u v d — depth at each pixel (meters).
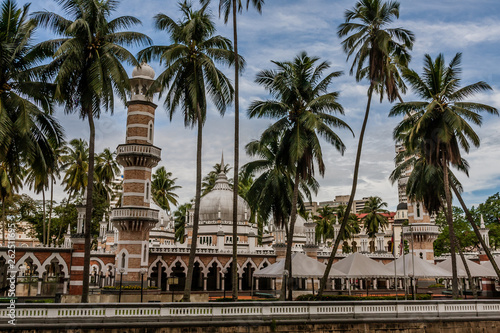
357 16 34.16
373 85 33.44
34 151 26.09
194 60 32.06
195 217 31.45
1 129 23.44
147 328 24.34
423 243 62.00
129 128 46.81
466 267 38.28
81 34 27.89
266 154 38.53
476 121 35.03
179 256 55.31
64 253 40.91
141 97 47.19
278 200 39.72
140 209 45.09
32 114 26.59
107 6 29.48
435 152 35.72
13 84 26.80
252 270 61.75
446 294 52.75
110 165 69.94
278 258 57.25
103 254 54.81
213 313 25.66
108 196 72.06
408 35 33.16
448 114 33.22
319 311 27.36
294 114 33.84
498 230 75.81
